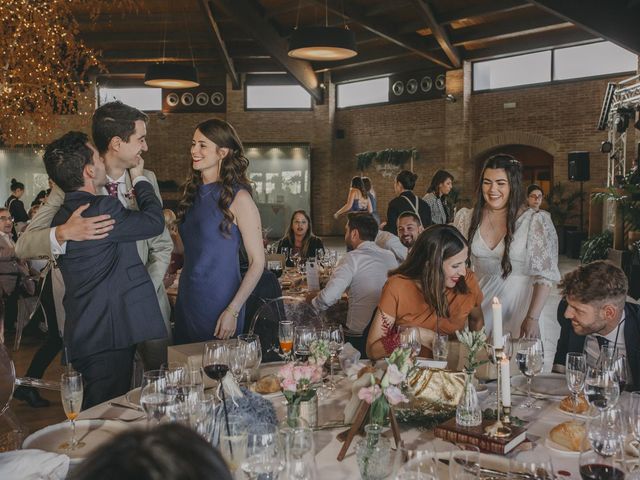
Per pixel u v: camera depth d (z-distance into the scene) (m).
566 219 13.75
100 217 2.36
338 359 2.44
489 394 2.12
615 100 11.80
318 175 17.52
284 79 17.23
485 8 11.68
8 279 5.70
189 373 2.04
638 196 10.12
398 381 1.61
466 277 2.80
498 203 3.18
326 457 1.64
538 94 14.05
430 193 7.38
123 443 0.43
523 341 2.17
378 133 16.75
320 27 8.14
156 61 15.77
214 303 2.86
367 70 16.53
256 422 1.45
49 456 1.41
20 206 11.23
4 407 2.39
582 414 1.95
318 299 3.71
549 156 14.77
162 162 17.52
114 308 2.47
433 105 15.70
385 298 2.70
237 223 2.88
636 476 1.42
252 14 12.91
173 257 5.30
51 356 4.36
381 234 4.89
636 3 9.15
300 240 6.68
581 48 13.41
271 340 2.89
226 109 17.44
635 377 2.42
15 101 8.65
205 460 0.44
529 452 1.67
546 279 3.18
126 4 12.51
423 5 11.52
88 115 15.12
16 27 8.22
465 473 1.27
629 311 2.44
